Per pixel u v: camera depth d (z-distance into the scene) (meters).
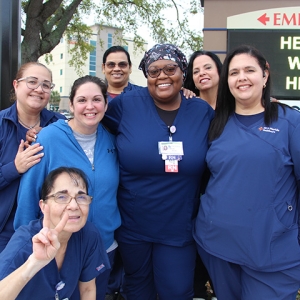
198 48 12.27
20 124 2.45
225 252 2.09
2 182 2.18
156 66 2.33
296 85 5.01
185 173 2.38
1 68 3.34
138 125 2.44
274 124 2.08
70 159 2.21
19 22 3.57
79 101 2.19
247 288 2.09
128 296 2.76
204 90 3.30
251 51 2.14
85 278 2.02
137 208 2.48
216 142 2.23
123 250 2.63
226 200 2.07
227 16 5.12
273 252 1.98
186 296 2.57
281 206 2.01
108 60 4.12
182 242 2.50
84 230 1.99
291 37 5.00
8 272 1.65
